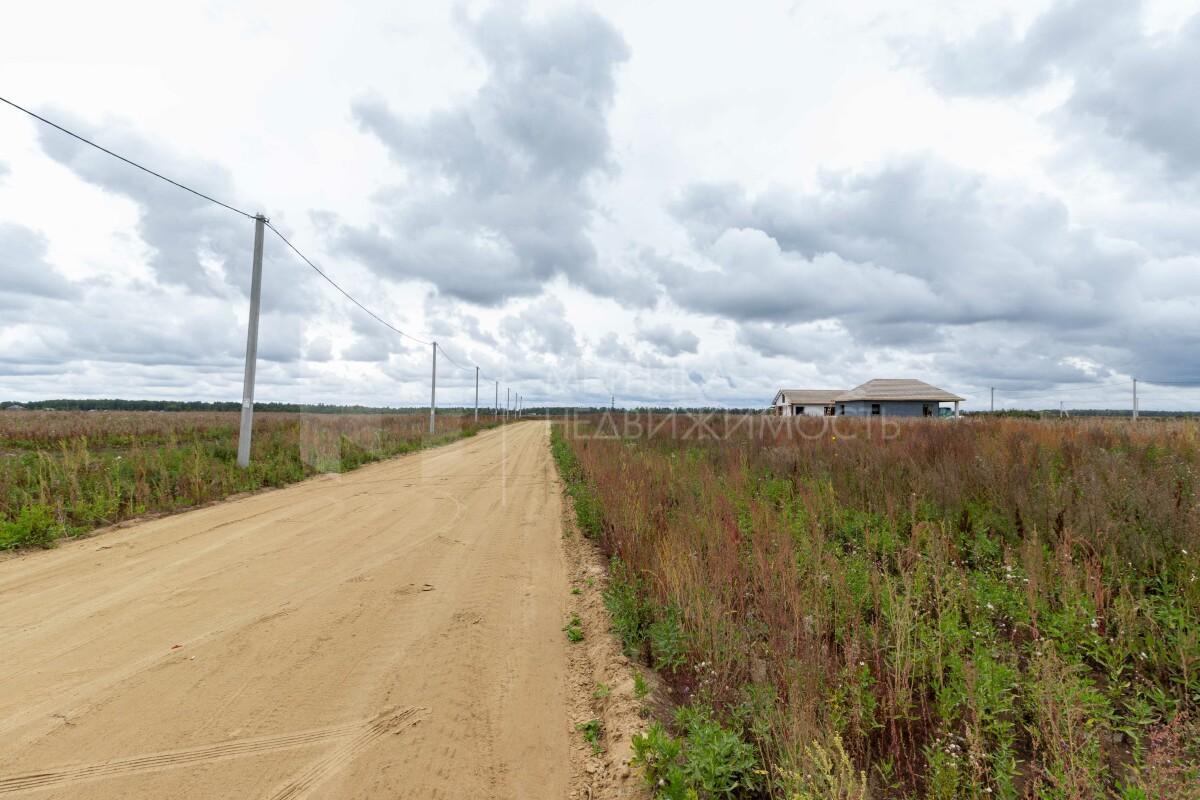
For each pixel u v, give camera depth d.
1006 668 3.39
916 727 3.37
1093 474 6.69
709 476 10.70
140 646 4.78
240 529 9.41
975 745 2.77
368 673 4.36
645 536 7.14
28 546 8.13
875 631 4.05
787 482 9.45
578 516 9.95
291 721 3.67
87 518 9.55
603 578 6.63
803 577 5.33
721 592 5.10
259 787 3.01
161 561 7.46
